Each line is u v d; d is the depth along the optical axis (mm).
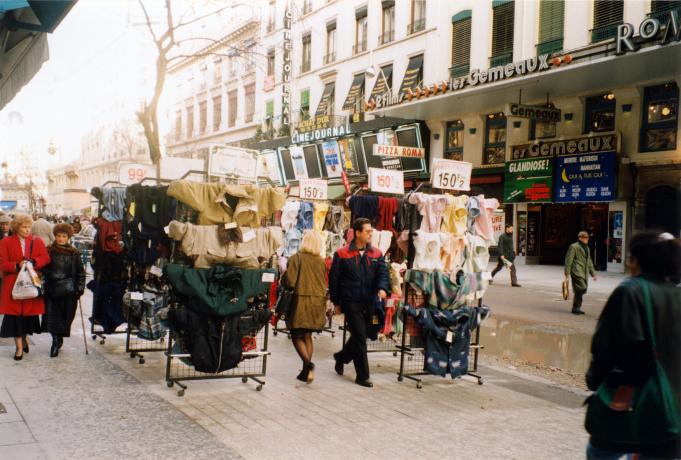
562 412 5656
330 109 33875
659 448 2877
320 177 34156
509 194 23141
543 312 12469
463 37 25109
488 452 4512
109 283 7809
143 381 6219
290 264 6375
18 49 5258
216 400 5676
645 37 15078
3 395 5457
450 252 6902
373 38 30344
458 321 6609
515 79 18906
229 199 6184
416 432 4926
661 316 2902
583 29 20047
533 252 23781
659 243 2979
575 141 20828
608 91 20062
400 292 7773
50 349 7602
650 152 18984
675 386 2896
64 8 4316
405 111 25047
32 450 4145
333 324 10797
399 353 8336
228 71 45719
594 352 2973
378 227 8070
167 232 6051
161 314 6195
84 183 73438
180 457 4172
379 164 29578
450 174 7230
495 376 7145
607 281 17953
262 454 4289
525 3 22203
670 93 18531
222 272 5824
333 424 5062
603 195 19969
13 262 6863
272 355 7887
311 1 35719
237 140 44406
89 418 4926
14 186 56250
